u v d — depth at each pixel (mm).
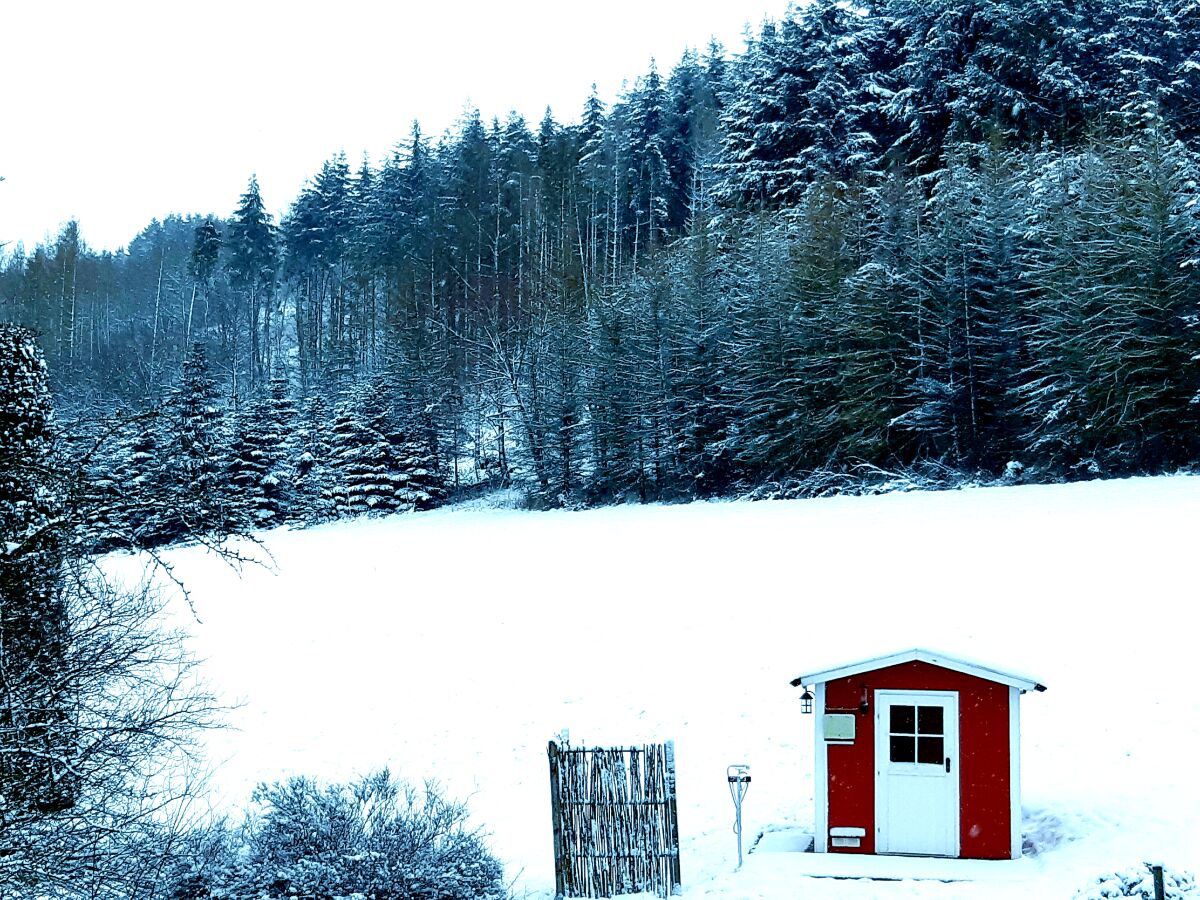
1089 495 33969
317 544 46969
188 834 10930
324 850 11023
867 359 49438
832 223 53938
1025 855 11734
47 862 8016
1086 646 19000
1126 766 14125
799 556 29594
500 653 23672
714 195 71625
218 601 32000
